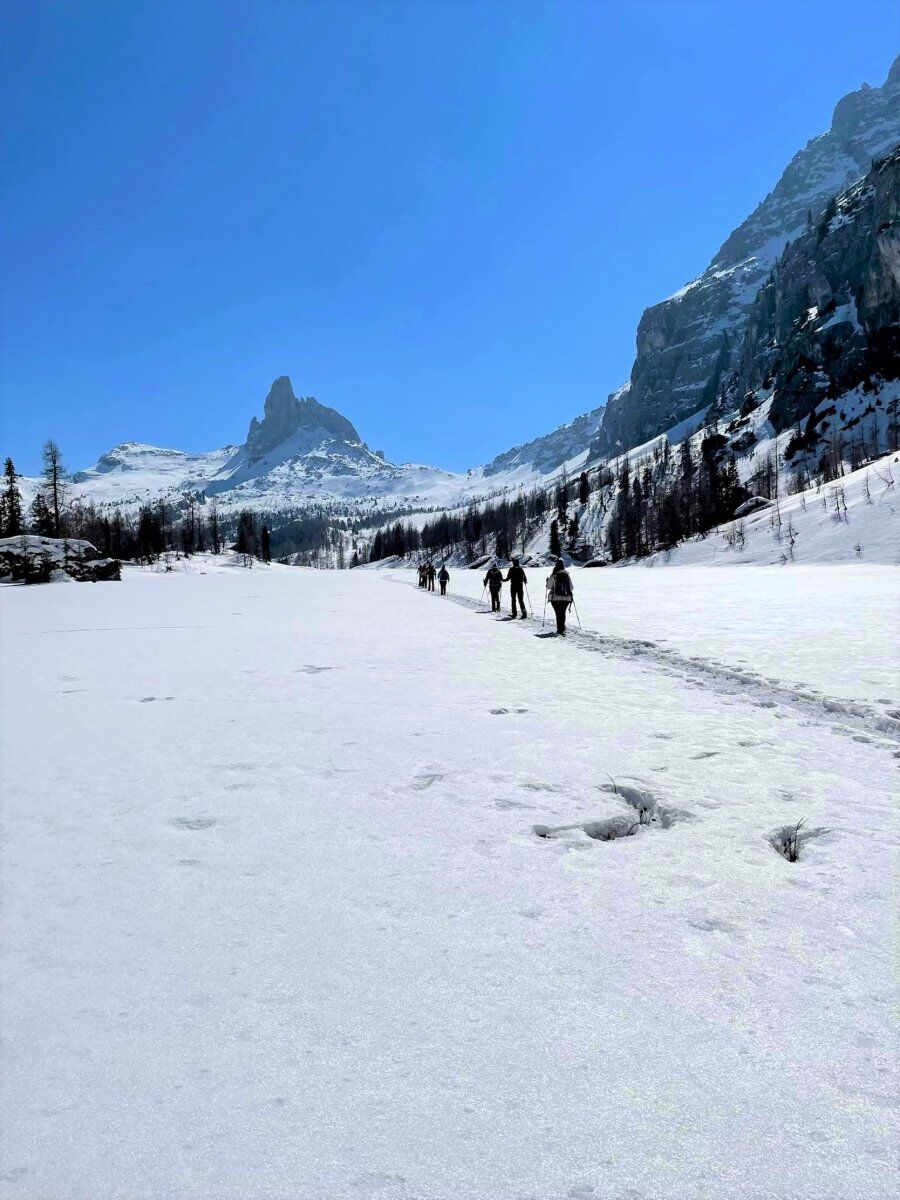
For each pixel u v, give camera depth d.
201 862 4.54
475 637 17.91
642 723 8.22
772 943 3.50
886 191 177.12
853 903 3.90
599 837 5.18
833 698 9.04
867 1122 2.34
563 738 7.57
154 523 127.44
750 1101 2.44
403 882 4.23
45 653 15.40
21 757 7.15
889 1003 3.00
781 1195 2.05
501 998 3.05
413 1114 2.38
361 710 9.16
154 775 6.48
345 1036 2.80
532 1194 2.05
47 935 3.63
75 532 104.94
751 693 9.85
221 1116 2.38
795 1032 2.81
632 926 3.68
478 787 5.99
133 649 16.00
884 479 84.94
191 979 3.21
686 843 4.76
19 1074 2.60
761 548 83.44
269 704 9.65
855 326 161.38
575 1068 2.60
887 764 6.47
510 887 4.16
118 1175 2.14
